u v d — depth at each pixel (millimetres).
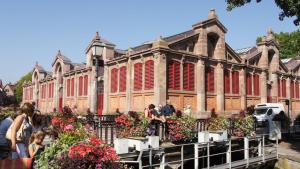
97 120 12234
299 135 24859
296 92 37719
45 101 43469
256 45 33812
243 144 15891
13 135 6281
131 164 9742
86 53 31703
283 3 14852
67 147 7285
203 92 24375
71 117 11273
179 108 22688
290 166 15297
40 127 7910
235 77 28172
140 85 23531
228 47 27484
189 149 13133
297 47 21891
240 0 16016
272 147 18656
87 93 31500
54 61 39594
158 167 10789
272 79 33500
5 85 83875
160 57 21594
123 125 11508
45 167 6887
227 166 12820
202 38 24828
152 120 11680
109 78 27656
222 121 14945
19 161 5242
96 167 6480
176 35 24938
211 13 26016
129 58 24672
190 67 24047
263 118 21703
